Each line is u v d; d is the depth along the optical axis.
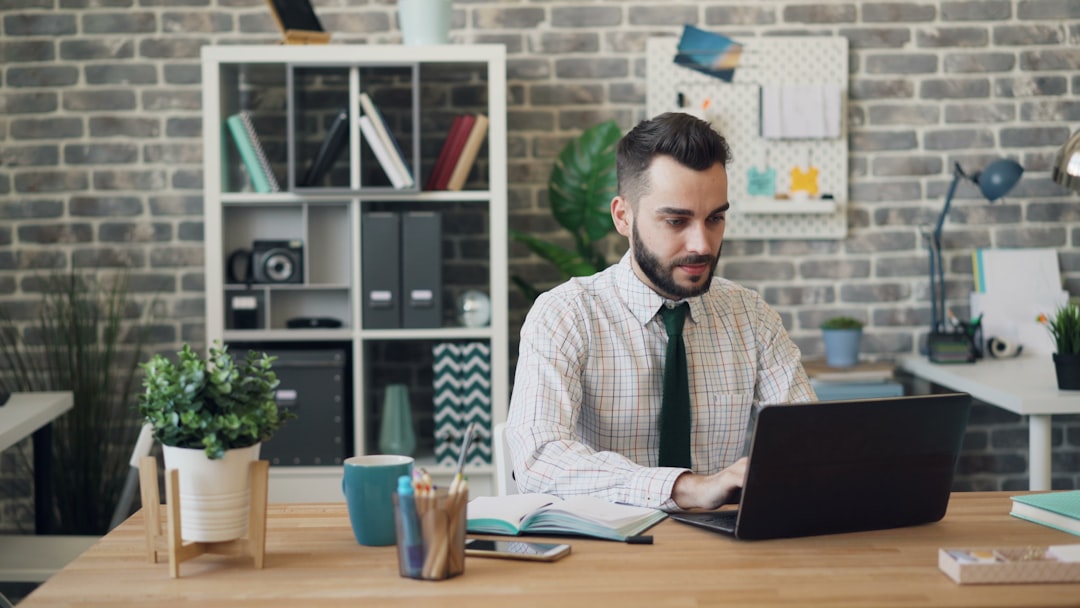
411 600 1.25
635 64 3.83
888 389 3.53
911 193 3.89
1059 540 1.52
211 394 1.39
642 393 1.98
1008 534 1.56
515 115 3.83
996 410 3.94
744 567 1.38
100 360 3.78
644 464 1.99
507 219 3.77
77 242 3.80
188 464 1.39
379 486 1.49
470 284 3.87
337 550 1.49
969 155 3.88
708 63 3.81
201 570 1.39
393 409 3.55
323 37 3.46
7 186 3.79
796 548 1.47
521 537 1.55
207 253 3.39
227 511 1.40
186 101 3.79
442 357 3.48
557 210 3.66
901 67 3.87
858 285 3.90
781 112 3.80
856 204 3.90
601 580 1.33
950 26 3.86
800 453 1.49
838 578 1.33
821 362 3.79
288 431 3.40
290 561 1.43
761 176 3.84
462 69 3.65
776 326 2.12
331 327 3.55
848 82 3.87
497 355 3.45
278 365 3.40
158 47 3.78
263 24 3.78
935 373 3.50
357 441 3.47
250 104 3.79
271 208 3.62
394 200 3.79
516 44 3.81
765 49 3.82
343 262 3.59
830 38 3.82
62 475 3.65
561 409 1.85
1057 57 3.87
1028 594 1.27
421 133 3.83
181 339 3.82
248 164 3.44
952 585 1.30
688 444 1.92
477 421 3.47
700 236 1.78
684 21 3.83
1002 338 3.77
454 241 3.86
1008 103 3.88
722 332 2.05
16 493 3.76
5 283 3.79
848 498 1.54
